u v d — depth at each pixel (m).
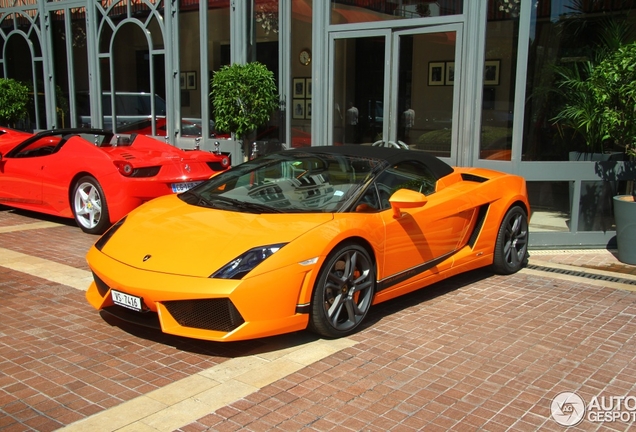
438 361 3.85
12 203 8.30
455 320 4.65
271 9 8.87
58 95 12.15
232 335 3.64
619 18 6.96
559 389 3.51
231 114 8.48
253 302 3.67
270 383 3.49
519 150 6.95
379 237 4.43
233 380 3.52
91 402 3.22
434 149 7.64
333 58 8.33
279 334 3.87
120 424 3.00
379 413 3.16
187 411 3.14
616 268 6.38
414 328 4.45
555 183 7.11
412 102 7.77
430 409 3.22
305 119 8.75
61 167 7.48
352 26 8.10
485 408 3.25
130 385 3.43
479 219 5.61
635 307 5.07
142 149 7.78
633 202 6.38
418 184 5.11
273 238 3.92
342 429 3.00
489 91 7.15
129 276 3.84
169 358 3.81
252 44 9.17
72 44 11.71
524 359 3.92
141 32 10.46
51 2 11.80
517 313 4.85
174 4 9.86
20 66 12.78
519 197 5.94
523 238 6.12
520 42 6.79
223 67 8.78
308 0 8.46
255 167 5.21
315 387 3.45
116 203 6.94
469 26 7.15
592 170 7.05
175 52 10.00
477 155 7.27
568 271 6.21
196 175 7.38
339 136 8.43
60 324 4.36
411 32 7.66
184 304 3.70
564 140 7.08
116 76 11.02
